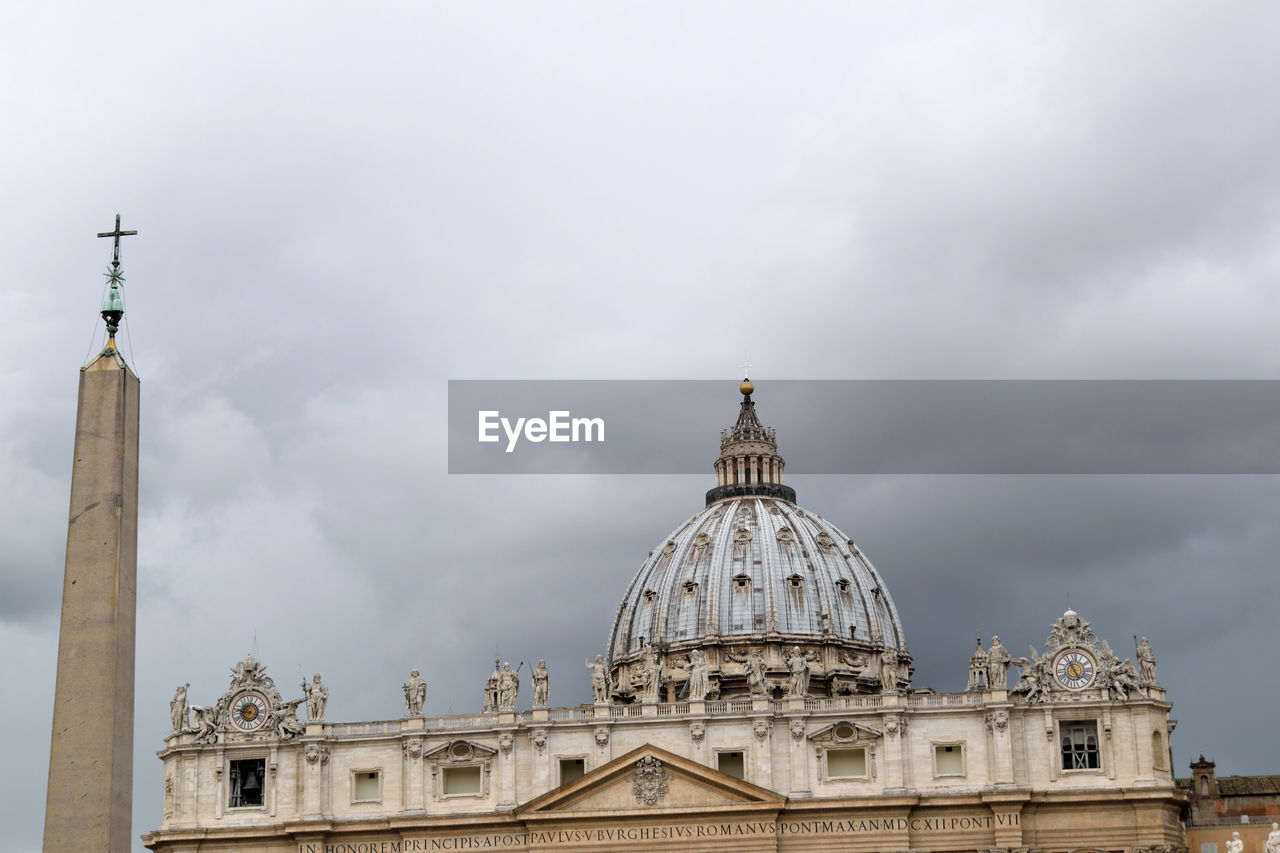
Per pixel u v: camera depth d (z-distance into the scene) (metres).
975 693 147.75
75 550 59.78
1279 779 161.62
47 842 57.16
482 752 150.88
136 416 62.12
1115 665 146.38
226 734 152.75
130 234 63.97
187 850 150.12
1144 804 143.12
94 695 58.38
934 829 145.25
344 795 151.00
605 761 149.38
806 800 145.62
